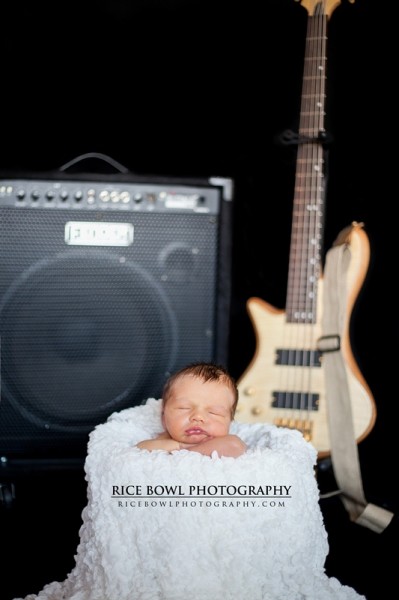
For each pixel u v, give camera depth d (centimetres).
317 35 147
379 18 171
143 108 182
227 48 181
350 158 173
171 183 136
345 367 132
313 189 143
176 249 137
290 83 181
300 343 138
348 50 174
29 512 131
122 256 135
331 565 115
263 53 181
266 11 179
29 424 134
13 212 133
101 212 135
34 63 178
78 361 135
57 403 134
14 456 134
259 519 87
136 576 86
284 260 180
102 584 88
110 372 136
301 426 136
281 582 88
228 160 183
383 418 165
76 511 131
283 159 180
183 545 85
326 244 173
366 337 169
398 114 169
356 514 130
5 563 117
